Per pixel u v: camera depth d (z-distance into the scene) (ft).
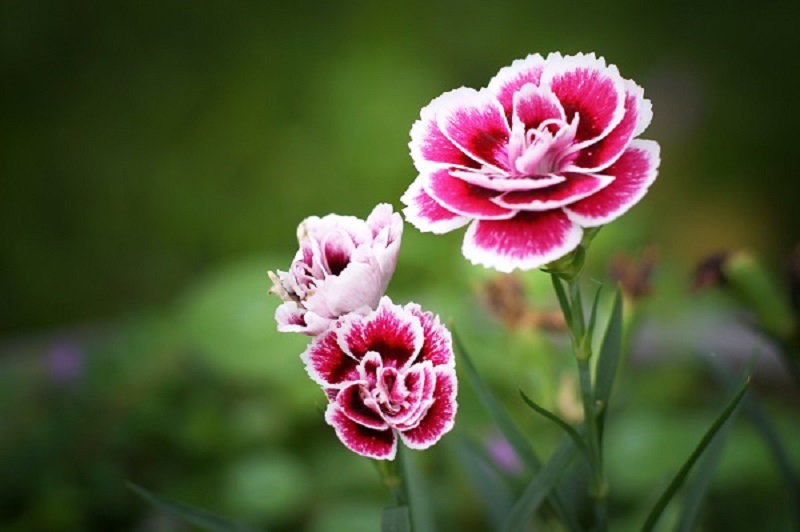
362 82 3.47
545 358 1.48
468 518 1.82
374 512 1.88
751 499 1.76
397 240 1.06
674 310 2.06
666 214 3.25
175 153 3.48
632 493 1.83
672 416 1.98
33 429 2.11
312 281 1.07
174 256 3.31
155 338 2.29
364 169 3.34
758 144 3.45
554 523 1.31
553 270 1.05
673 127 3.08
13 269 3.29
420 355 1.05
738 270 1.43
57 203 3.42
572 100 1.06
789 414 1.98
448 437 1.42
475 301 1.98
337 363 1.06
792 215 3.35
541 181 1.00
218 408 2.16
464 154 1.06
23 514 2.04
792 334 1.42
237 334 2.16
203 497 2.00
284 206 3.35
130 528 2.00
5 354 2.37
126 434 2.11
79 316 3.24
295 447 2.13
